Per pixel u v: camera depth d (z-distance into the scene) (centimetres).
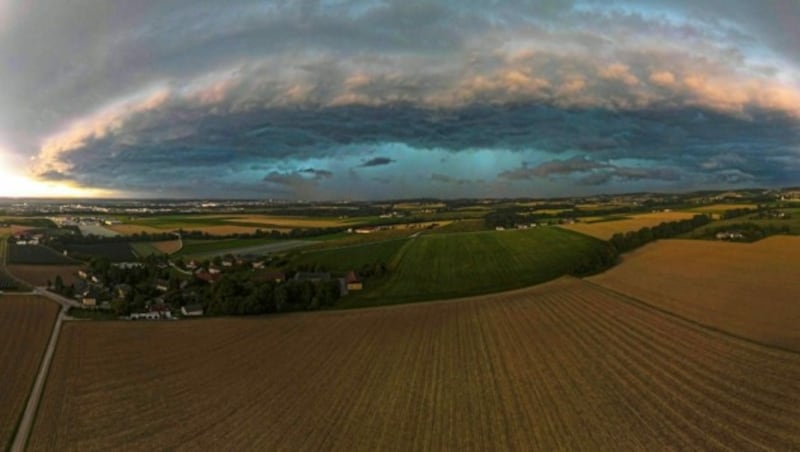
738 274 8538
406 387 4950
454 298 8881
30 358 6494
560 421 4041
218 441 4088
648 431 3797
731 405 4112
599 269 10125
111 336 7462
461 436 3891
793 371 4638
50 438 4322
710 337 5731
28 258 14325
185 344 6969
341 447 3825
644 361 5197
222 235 18362
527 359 5506
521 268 10619
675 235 13138
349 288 9962
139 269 12125
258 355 6312
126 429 4425
